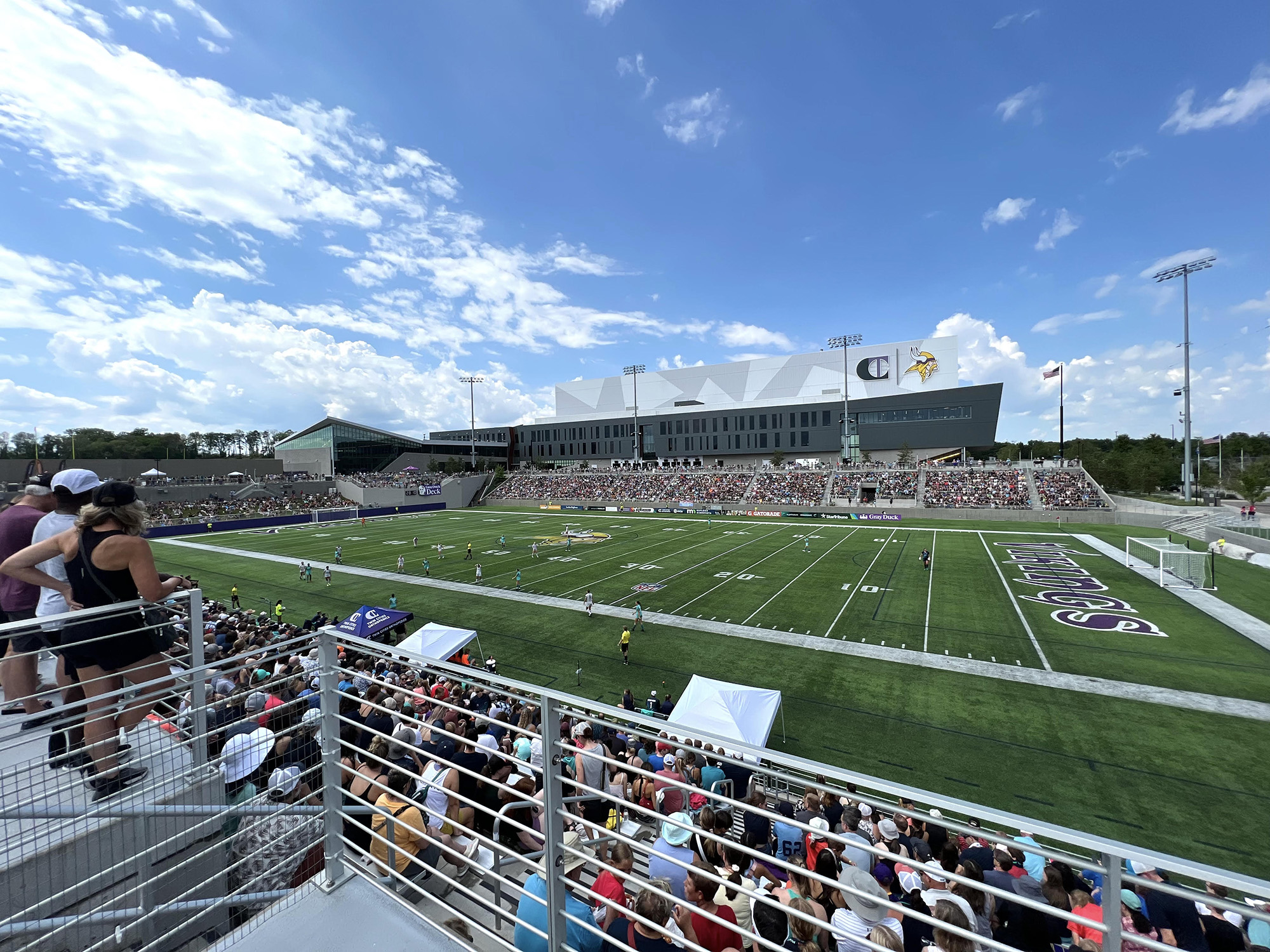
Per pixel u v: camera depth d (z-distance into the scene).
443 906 3.16
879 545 39.22
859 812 7.29
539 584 29.94
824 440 78.00
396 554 39.41
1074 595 25.72
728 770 9.52
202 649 3.75
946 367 78.38
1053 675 17.36
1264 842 10.23
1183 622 21.78
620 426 94.44
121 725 3.69
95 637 3.46
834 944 3.98
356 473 89.38
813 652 19.55
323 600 27.62
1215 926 4.15
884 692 16.44
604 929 3.61
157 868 3.33
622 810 5.46
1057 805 11.34
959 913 3.10
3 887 2.77
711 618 23.62
